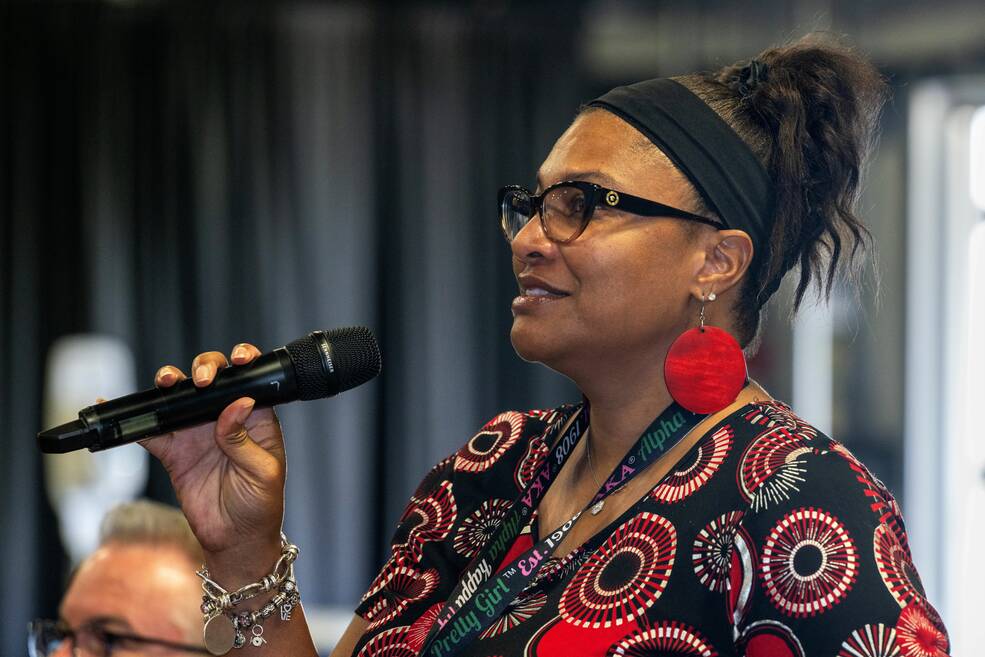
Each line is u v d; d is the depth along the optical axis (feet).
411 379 36.37
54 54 35.40
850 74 8.11
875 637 6.28
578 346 7.53
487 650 7.16
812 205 7.98
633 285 7.40
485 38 36.73
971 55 33.04
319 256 36.24
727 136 7.70
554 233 7.52
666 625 6.86
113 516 12.55
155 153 35.68
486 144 36.81
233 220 35.91
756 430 7.22
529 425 8.89
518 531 8.10
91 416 7.67
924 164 34.71
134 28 35.65
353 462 36.09
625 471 7.47
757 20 34.91
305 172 36.24
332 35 36.37
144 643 11.93
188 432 8.25
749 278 7.87
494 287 36.73
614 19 37.24
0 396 34.86
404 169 36.60
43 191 35.35
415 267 36.52
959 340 34.83
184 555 12.34
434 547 8.52
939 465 35.04
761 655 6.66
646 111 7.65
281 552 8.35
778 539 6.69
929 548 35.06
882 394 35.47
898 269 35.01
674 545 7.00
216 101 35.88
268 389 7.94
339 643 8.68
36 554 34.63
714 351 7.42
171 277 35.65
